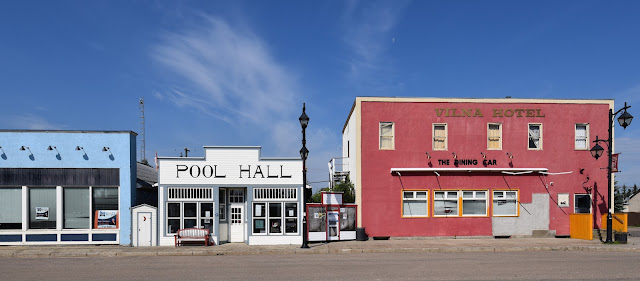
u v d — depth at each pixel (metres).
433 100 20.22
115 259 14.40
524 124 20.36
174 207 17.80
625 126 17.19
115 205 17.86
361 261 13.64
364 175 19.80
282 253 15.99
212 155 18.08
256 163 18.19
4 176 17.31
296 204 18.23
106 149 17.75
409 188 19.88
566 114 20.53
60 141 17.62
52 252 15.31
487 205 20.05
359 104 20.03
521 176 20.25
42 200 17.56
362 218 19.62
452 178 20.06
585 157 20.45
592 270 11.83
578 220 19.55
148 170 22.47
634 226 37.34
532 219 20.11
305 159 17.12
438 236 19.83
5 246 17.09
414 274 11.25
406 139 20.05
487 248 16.48
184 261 13.88
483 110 20.31
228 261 13.84
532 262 13.27
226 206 18.48
